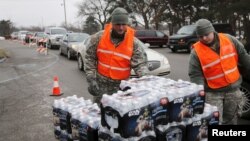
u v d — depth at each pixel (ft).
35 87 39.50
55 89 34.65
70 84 40.78
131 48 15.14
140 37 110.63
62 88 38.27
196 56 15.94
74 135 12.58
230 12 119.24
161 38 111.65
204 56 15.67
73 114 12.56
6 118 26.50
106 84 15.42
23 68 58.29
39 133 22.56
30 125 24.39
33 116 26.78
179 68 51.90
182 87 11.88
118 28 14.51
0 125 24.68
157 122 11.02
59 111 13.62
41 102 31.65
